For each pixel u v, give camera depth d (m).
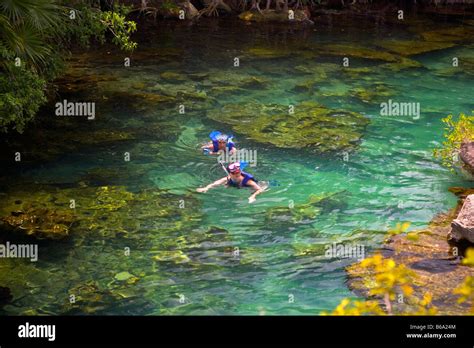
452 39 24.12
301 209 11.18
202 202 11.40
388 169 12.93
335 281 9.05
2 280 9.06
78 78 18.33
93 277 9.17
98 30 14.95
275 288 8.91
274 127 14.98
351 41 23.59
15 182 12.12
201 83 18.28
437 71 19.94
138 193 11.71
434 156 13.52
